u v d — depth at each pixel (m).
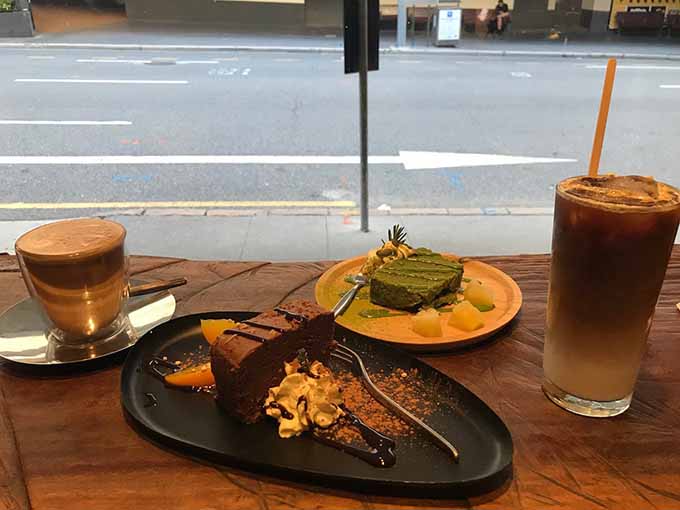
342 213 3.12
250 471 0.79
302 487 0.77
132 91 4.34
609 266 0.77
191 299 1.24
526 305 1.21
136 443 0.84
